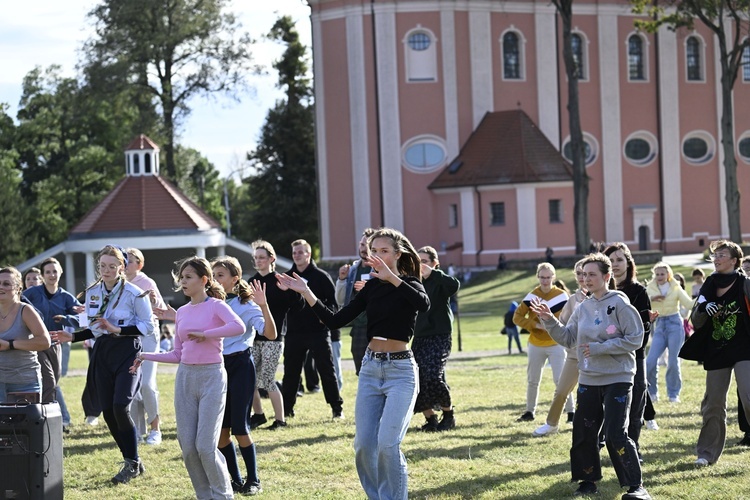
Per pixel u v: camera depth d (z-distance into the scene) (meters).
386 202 70.69
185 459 10.55
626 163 76.12
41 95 89.19
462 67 71.38
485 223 68.69
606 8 75.00
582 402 10.95
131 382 12.33
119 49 73.75
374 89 70.56
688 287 49.81
